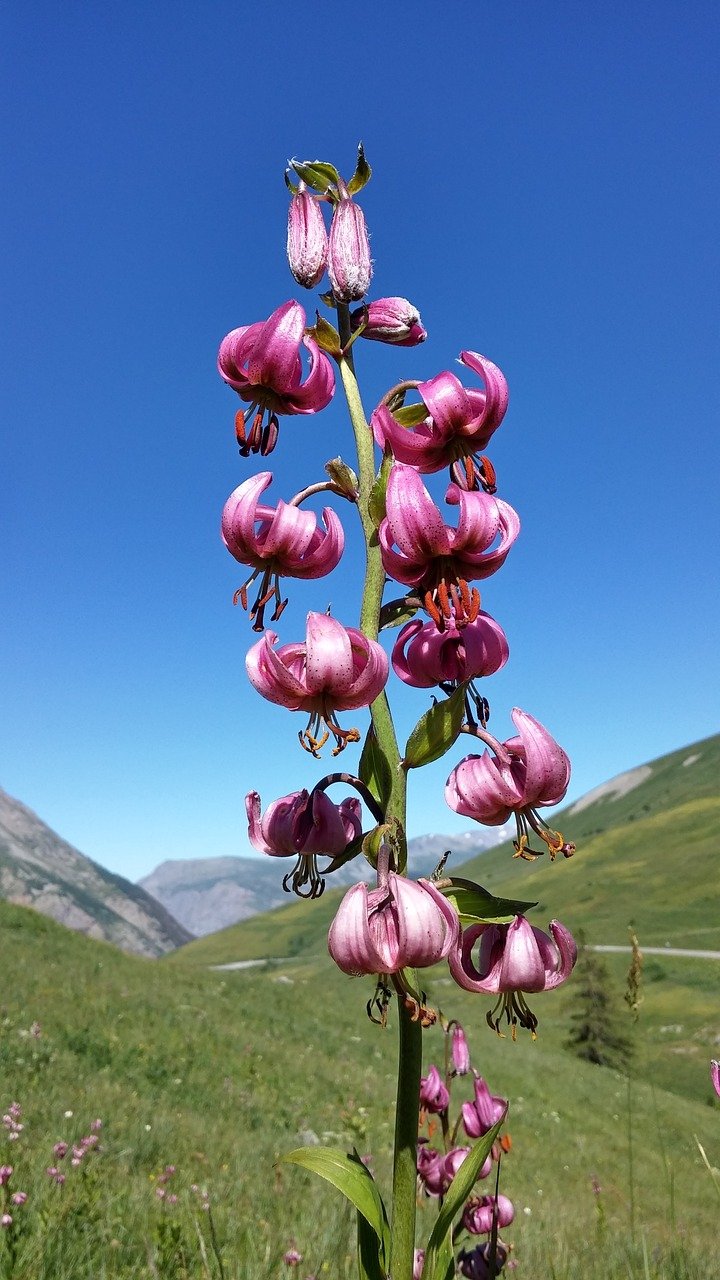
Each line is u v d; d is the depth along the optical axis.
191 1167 5.27
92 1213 3.52
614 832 103.69
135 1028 10.57
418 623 2.20
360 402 2.20
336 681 1.83
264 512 2.12
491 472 2.08
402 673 2.19
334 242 2.22
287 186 2.33
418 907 1.65
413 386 2.12
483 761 2.02
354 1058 13.44
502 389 2.03
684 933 62.97
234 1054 10.80
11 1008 9.61
